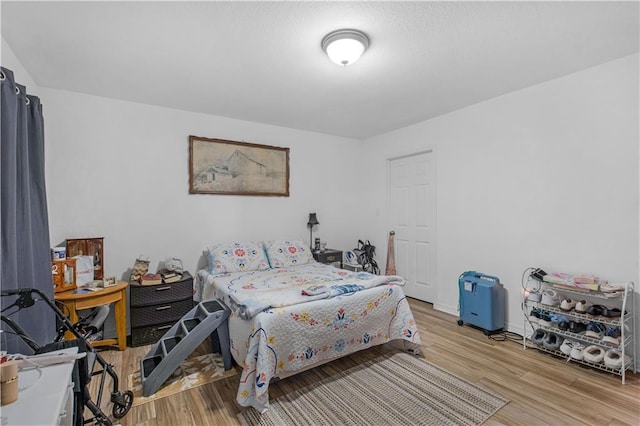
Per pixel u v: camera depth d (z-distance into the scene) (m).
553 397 1.96
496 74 2.56
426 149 3.84
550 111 2.70
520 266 2.94
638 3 1.65
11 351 1.77
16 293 1.53
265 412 1.85
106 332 2.92
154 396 2.02
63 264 2.49
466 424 1.73
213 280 2.93
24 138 1.99
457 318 3.43
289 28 1.87
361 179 4.86
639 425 1.70
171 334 2.44
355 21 1.80
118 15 1.73
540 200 2.79
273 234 4.05
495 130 3.11
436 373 2.28
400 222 4.32
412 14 1.74
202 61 2.29
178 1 1.62
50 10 1.68
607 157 2.39
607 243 2.40
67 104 2.83
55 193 2.77
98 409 1.55
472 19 1.79
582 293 2.40
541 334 2.62
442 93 2.98
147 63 2.32
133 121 3.14
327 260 4.14
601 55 2.26
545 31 1.93
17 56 2.19
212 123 3.60
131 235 3.12
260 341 1.90
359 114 3.60
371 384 2.15
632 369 2.25
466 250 3.40
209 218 3.57
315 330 2.15
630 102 2.27
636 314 2.26
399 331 2.62
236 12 1.71
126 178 3.10
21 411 0.88
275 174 4.03
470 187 3.35
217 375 2.29
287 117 3.71
